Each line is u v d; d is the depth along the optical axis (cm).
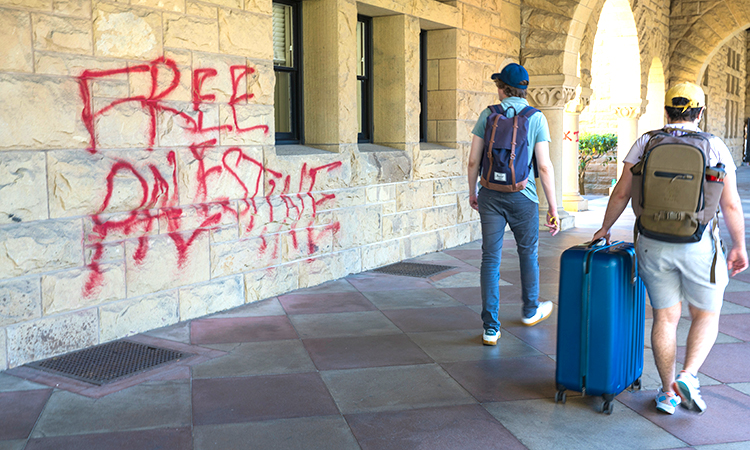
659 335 343
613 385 341
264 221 577
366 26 763
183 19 493
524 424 332
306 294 604
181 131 498
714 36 1669
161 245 489
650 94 1695
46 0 405
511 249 834
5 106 387
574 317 346
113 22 444
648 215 323
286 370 407
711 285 324
